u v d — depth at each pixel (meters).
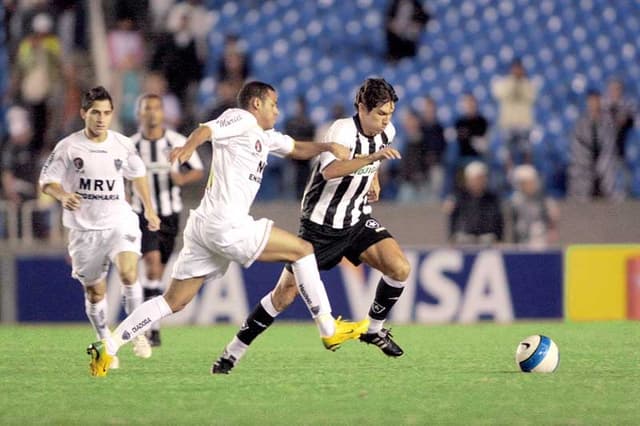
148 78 60.44
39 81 58.81
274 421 20.34
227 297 45.78
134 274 30.31
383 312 29.28
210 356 32.56
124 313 44.91
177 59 62.53
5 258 46.09
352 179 28.14
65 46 63.25
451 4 74.69
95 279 30.45
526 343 28.08
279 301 27.12
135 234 30.41
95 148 29.53
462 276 46.41
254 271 45.88
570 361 30.72
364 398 23.28
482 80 71.62
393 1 71.50
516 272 46.75
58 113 59.41
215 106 56.53
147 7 66.94
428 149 58.12
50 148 58.19
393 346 30.02
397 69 71.25
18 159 53.84
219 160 25.48
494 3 75.12
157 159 37.12
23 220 52.75
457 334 40.25
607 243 57.44
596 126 60.22
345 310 45.91
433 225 55.56
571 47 74.69
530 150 63.06
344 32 72.62
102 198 29.81
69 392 24.39
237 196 25.52
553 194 65.06
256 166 25.69
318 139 58.50
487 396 23.56
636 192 65.31
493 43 73.81
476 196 51.72
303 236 28.92
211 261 25.98
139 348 32.06
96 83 62.34
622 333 40.38
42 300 46.06
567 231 57.16
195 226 25.69
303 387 25.09
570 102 71.69
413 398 23.27
